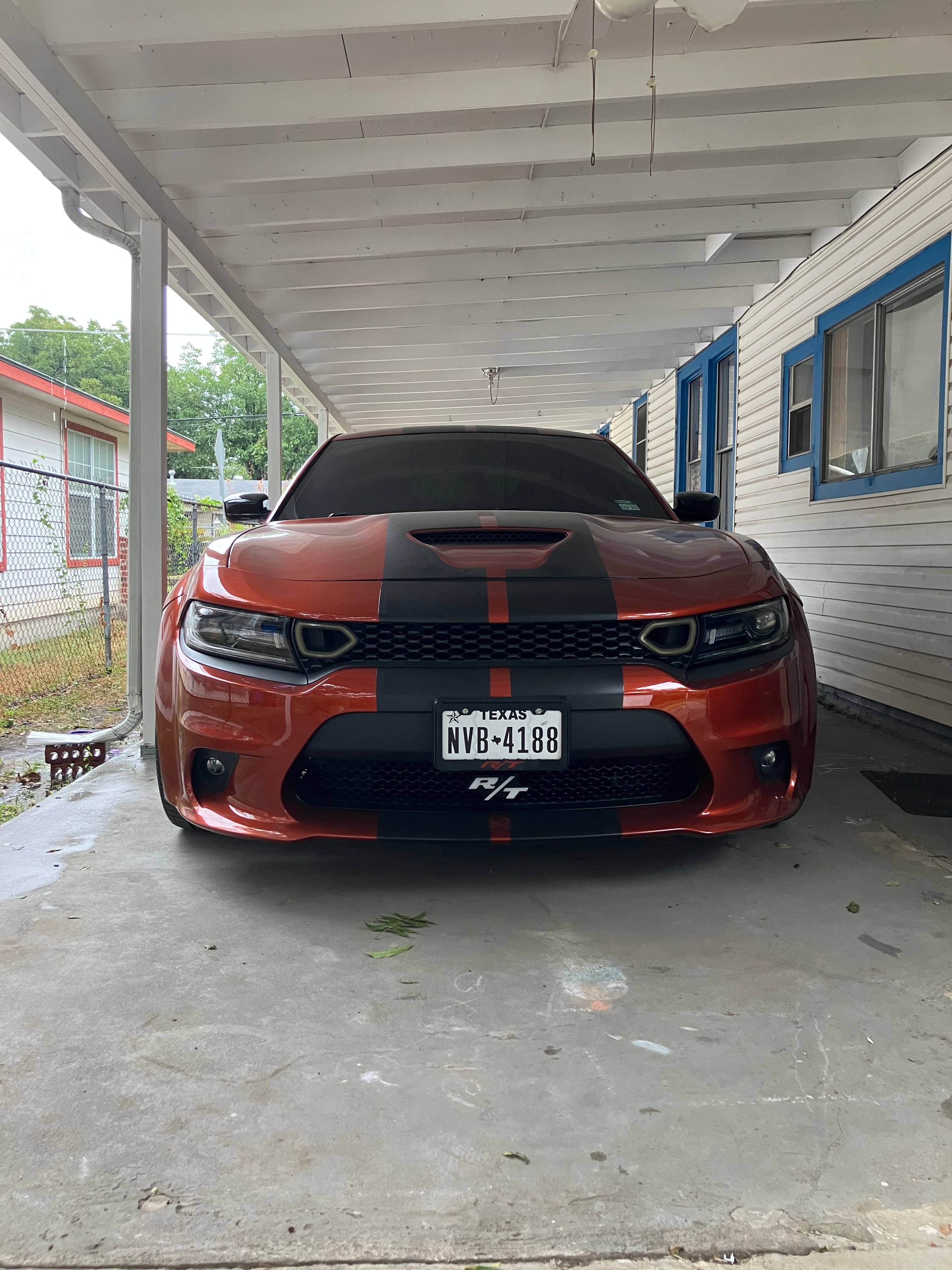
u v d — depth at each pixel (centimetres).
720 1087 140
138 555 415
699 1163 123
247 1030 157
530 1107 135
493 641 202
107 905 216
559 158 409
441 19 300
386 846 258
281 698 201
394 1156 124
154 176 414
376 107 364
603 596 208
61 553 1059
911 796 315
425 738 198
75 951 190
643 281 615
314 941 194
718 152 429
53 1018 162
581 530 244
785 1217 113
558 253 571
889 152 442
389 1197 116
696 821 206
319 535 241
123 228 443
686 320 709
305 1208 114
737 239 565
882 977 177
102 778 355
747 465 694
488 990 172
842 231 518
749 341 684
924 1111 134
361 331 708
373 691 198
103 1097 138
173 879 234
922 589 432
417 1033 156
